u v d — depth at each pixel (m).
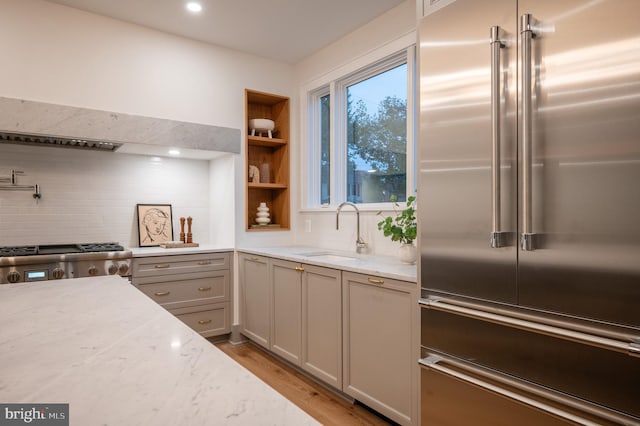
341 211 3.47
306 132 3.92
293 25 3.23
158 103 3.29
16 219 3.04
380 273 2.15
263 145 4.05
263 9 2.98
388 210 2.97
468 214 1.65
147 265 3.13
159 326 1.03
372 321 2.24
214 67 3.58
